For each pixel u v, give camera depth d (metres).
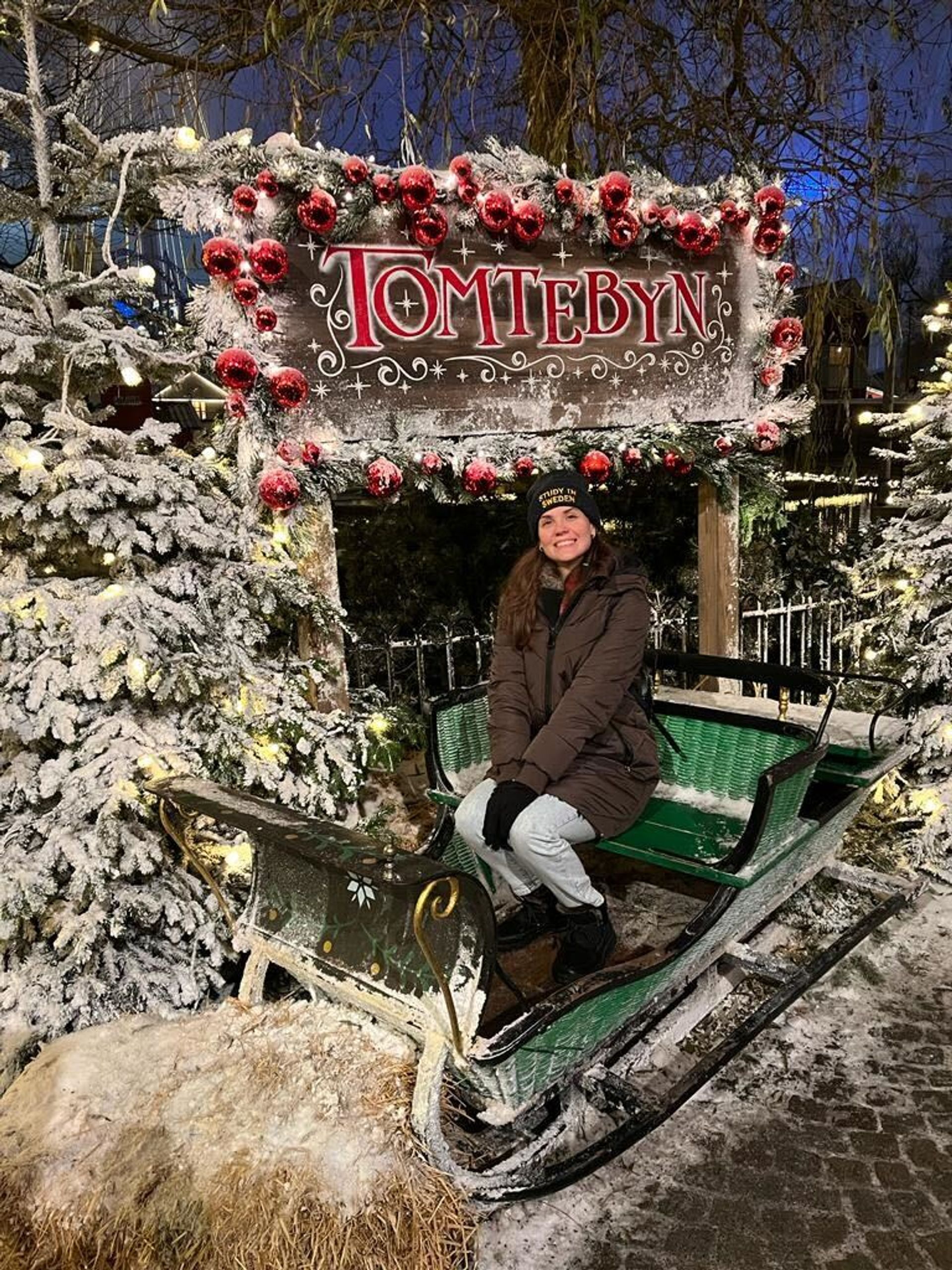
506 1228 2.20
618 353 3.78
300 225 2.93
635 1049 2.61
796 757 2.64
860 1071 2.73
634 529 6.07
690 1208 2.24
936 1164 2.37
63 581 2.75
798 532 6.20
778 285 4.29
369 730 3.46
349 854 1.83
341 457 3.10
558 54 5.55
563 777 2.59
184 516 2.78
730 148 6.12
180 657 2.72
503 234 3.38
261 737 3.00
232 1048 2.16
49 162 2.77
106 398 4.29
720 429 4.19
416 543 5.96
